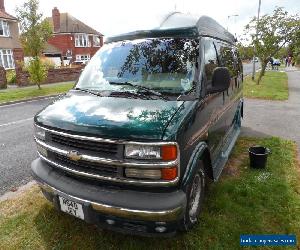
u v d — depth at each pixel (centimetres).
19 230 342
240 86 677
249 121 865
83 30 4878
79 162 287
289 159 542
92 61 414
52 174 319
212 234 331
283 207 383
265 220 357
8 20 3166
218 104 416
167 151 256
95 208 272
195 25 368
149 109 290
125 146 261
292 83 2016
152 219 256
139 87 340
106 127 267
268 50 1772
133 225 272
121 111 291
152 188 267
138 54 377
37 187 450
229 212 371
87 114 294
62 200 298
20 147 669
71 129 283
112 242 320
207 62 367
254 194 412
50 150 308
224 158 471
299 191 424
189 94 320
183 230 321
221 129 458
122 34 408
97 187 283
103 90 351
